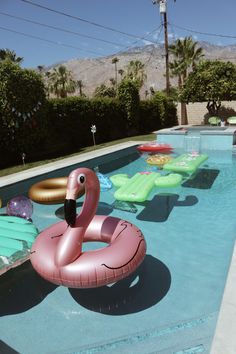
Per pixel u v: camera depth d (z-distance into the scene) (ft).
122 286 13.23
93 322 11.24
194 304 11.93
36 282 13.78
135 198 19.34
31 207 19.21
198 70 57.62
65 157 39.47
